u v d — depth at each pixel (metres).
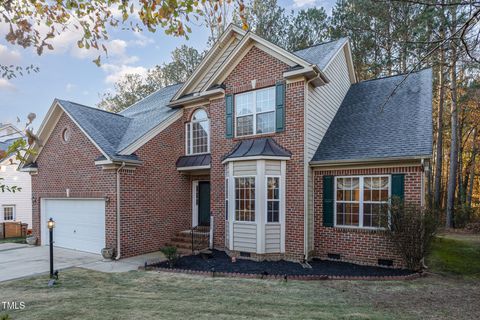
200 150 14.25
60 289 7.74
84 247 13.10
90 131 12.73
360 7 18.23
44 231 15.05
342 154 10.73
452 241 14.16
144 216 12.70
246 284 7.94
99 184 12.36
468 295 7.06
